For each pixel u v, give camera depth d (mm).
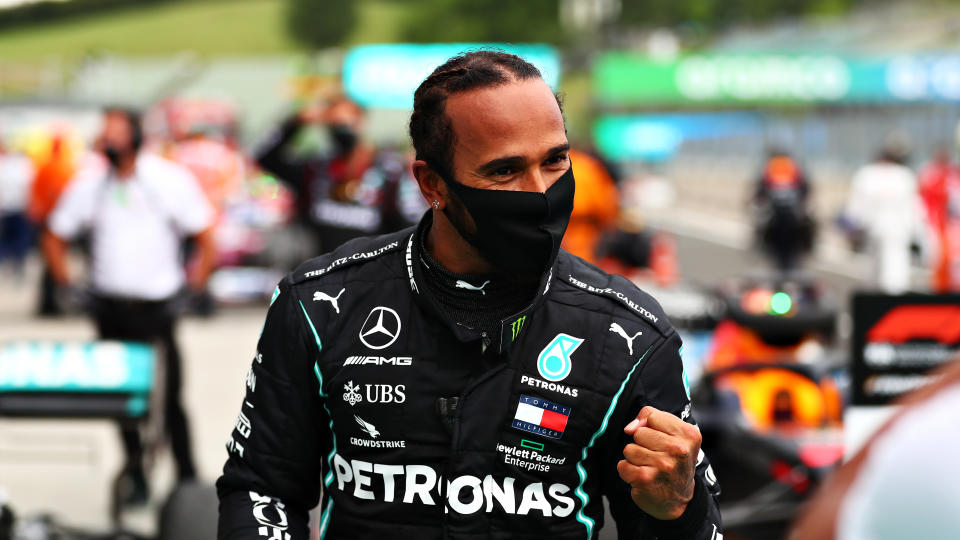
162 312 7574
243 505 2781
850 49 63250
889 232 18906
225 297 17797
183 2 175125
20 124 32188
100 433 9547
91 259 7609
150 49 160125
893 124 56281
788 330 8094
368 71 44750
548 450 2664
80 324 17438
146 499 7594
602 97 58656
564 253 2820
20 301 20578
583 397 2660
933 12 65062
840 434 6207
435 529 2682
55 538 5520
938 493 1245
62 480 8195
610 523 3547
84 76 91812
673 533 2609
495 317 2691
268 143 8836
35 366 6344
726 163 74312
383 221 8680
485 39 122938
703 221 46656
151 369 6473
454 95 2580
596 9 106188
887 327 5145
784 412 6398
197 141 18359
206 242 7723
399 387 2688
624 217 12602
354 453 2729
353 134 8727
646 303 2744
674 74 57844
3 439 7598
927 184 17469
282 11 165375
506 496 2666
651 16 109500
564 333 2678
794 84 56688
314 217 8773
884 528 1267
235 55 158125
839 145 61188
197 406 11203
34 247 25828
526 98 2557
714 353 8391
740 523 5961
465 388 2666
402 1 166375
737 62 57281
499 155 2535
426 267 2723
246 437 2812
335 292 2775
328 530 2783
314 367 2756
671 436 2475
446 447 2674
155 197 7547
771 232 22438
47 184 16172
